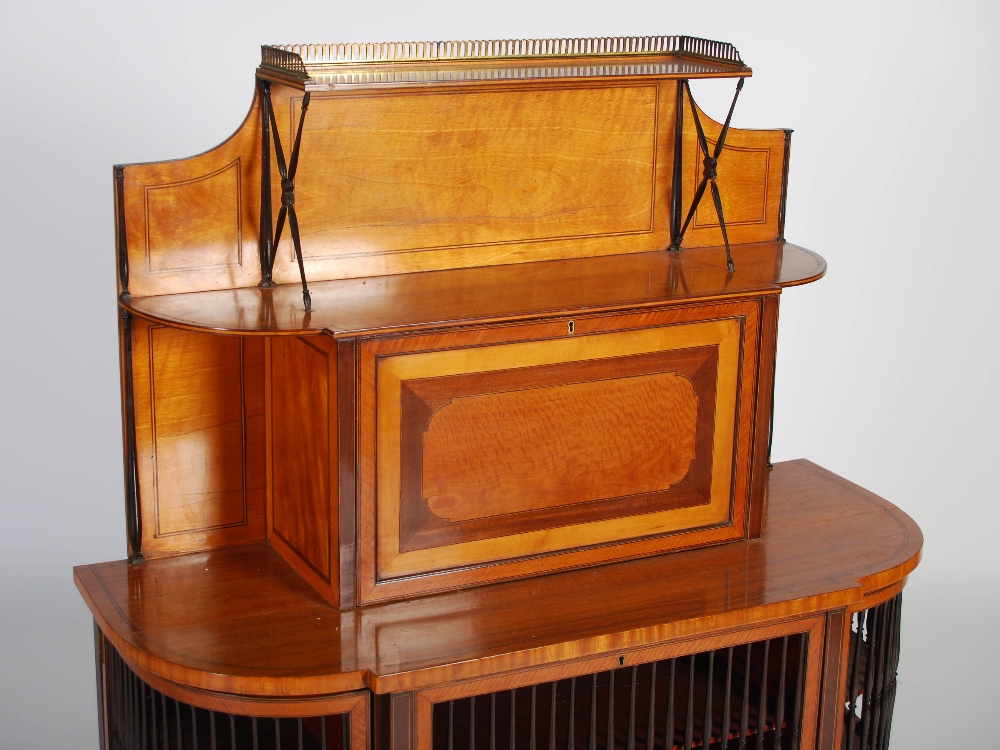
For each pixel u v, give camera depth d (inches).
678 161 151.8
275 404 136.6
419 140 138.6
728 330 137.7
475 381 127.8
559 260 148.9
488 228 144.7
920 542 146.3
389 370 123.5
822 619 135.2
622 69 140.2
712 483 142.0
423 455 127.6
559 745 135.4
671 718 132.8
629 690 145.5
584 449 134.9
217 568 137.2
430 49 138.9
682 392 137.7
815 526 149.6
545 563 136.1
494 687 122.8
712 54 146.1
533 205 146.3
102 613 127.6
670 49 151.0
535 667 123.6
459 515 131.1
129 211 128.0
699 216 155.4
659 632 127.5
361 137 135.8
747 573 138.1
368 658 120.4
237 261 133.6
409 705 119.6
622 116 147.9
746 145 155.3
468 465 130.0
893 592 142.1
